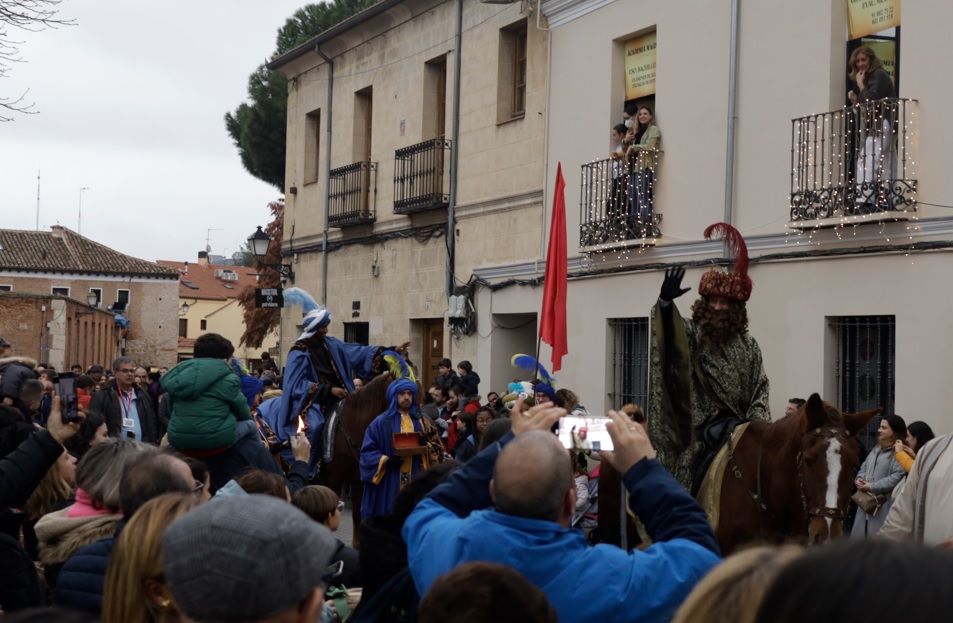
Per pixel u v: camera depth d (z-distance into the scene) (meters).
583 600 3.17
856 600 1.30
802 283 12.08
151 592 2.92
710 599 1.96
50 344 35.72
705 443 6.60
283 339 25.23
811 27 12.15
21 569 4.52
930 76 10.84
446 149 19.12
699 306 6.79
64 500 5.84
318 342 10.92
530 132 16.81
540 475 3.25
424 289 19.52
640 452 3.56
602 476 6.99
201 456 7.71
